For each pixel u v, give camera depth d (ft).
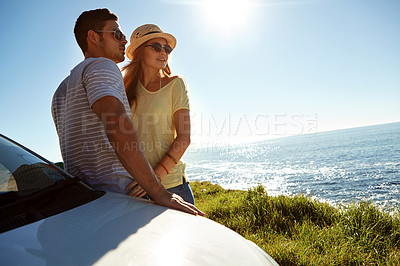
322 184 97.96
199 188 36.78
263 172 175.22
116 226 3.59
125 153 4.50
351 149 340.80
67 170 5.65
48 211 3.80
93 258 2.85
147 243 3.33
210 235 4.10
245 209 16.66
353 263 9.99
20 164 4.50
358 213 13.97
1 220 3.37
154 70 8.09
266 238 12.60
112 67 4.91
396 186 76.69
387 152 235.61
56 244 2.99
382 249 10.95
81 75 4.93
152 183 4.76
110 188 5.23
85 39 5.94
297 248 10.91
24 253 2.76
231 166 275.39
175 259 3.16
